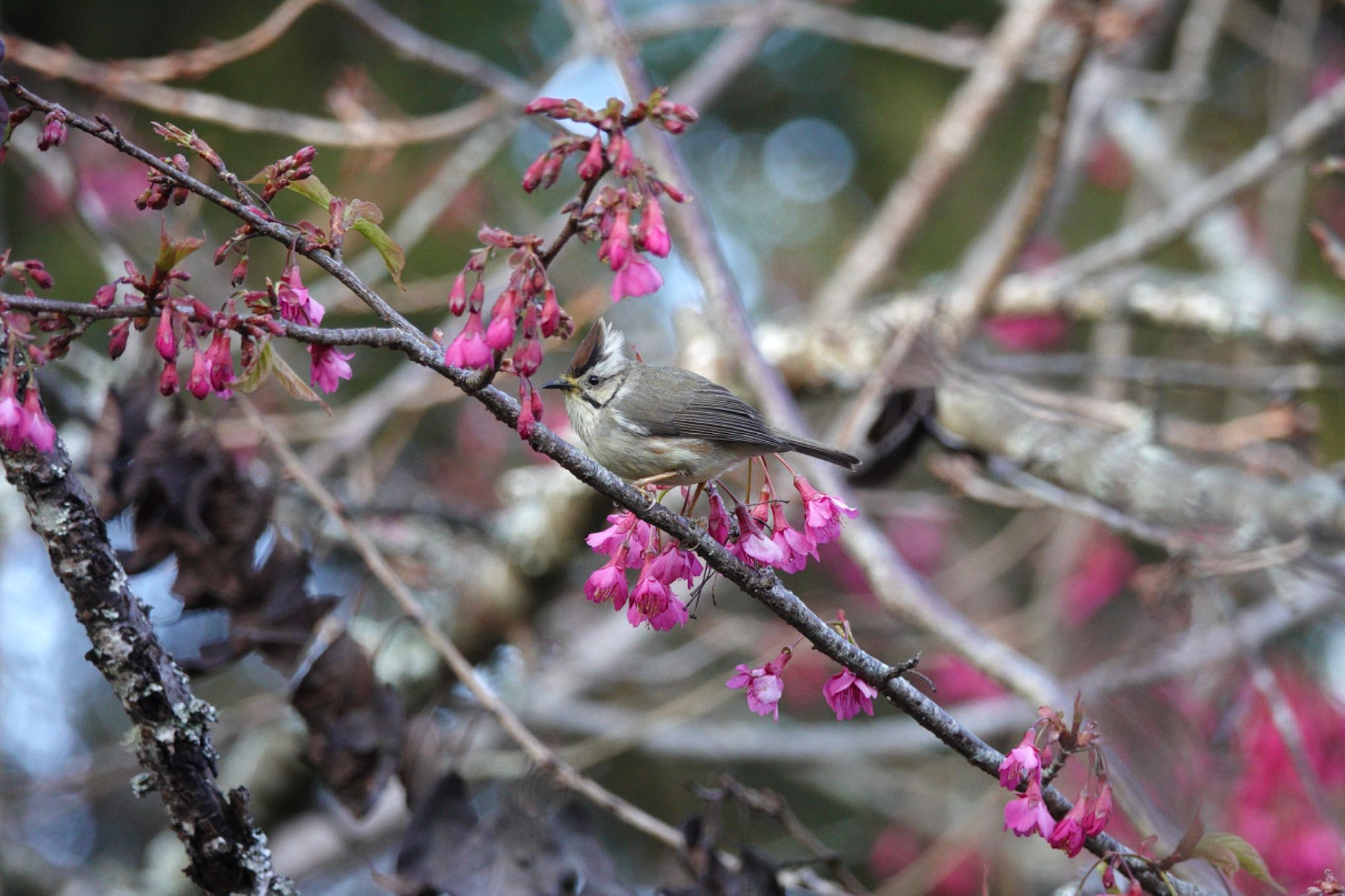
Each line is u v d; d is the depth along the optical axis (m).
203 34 16.06
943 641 8.23
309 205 14.70
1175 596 9.85
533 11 17.55
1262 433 10.84
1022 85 18.53
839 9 15.80
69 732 13.94
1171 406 16.17
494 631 11.12
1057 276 12.57
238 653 7.37
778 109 19.36
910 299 11.73
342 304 11.57
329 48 16.28
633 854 14.94
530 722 12.10
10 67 12.06
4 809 11.77
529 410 4.79
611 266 4.34
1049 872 13.07
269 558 7.56
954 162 13.13
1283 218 15.07
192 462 7.50
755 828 15.25
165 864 11.68
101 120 4.40
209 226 14.47
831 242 18.58
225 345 4.56
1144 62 16.03
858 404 9.91
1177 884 5.12
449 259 14.88
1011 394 10.41
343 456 12.18
